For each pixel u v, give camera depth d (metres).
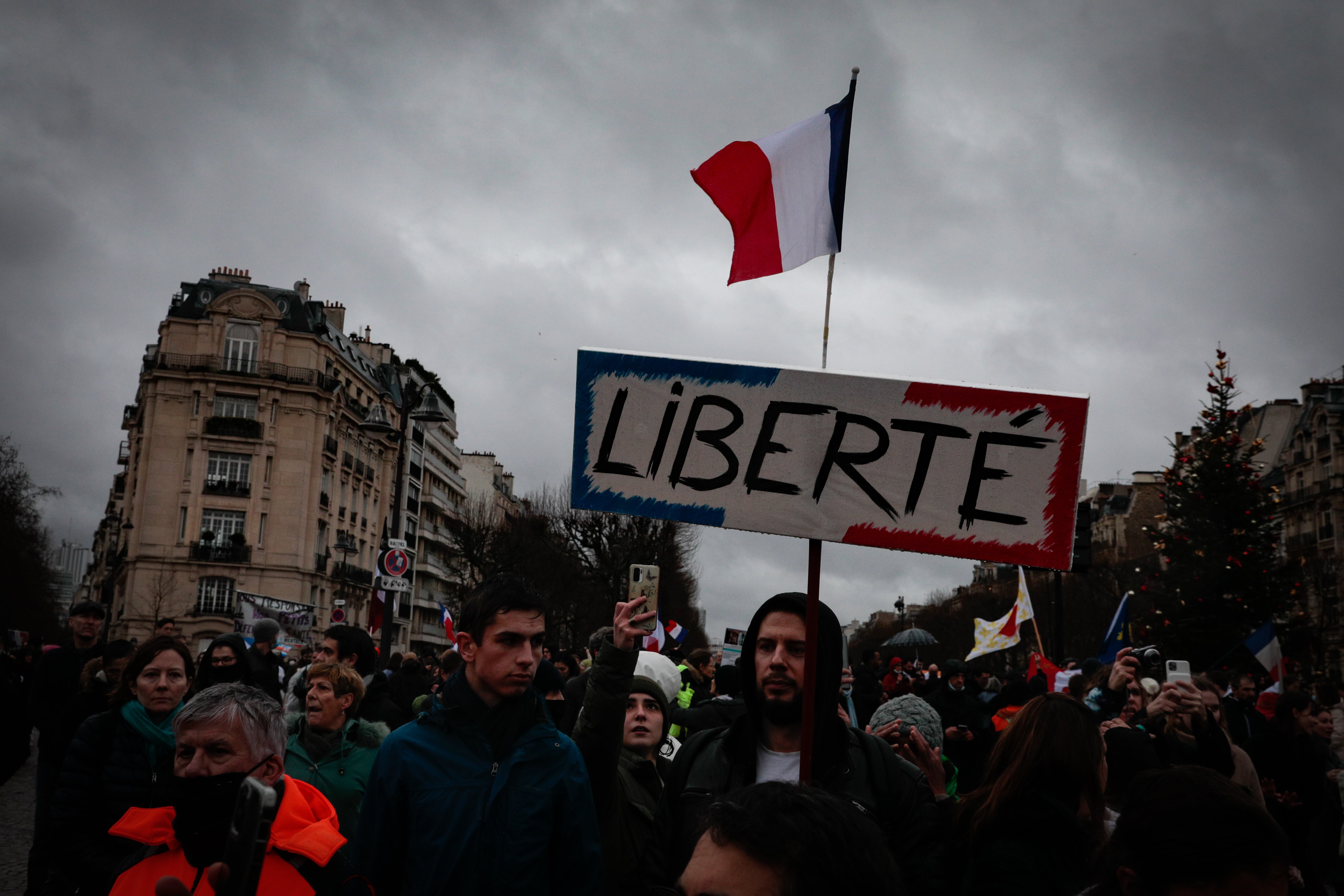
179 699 4.41
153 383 57.06
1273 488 31.92
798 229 4.51
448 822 3.04
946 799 3.47
